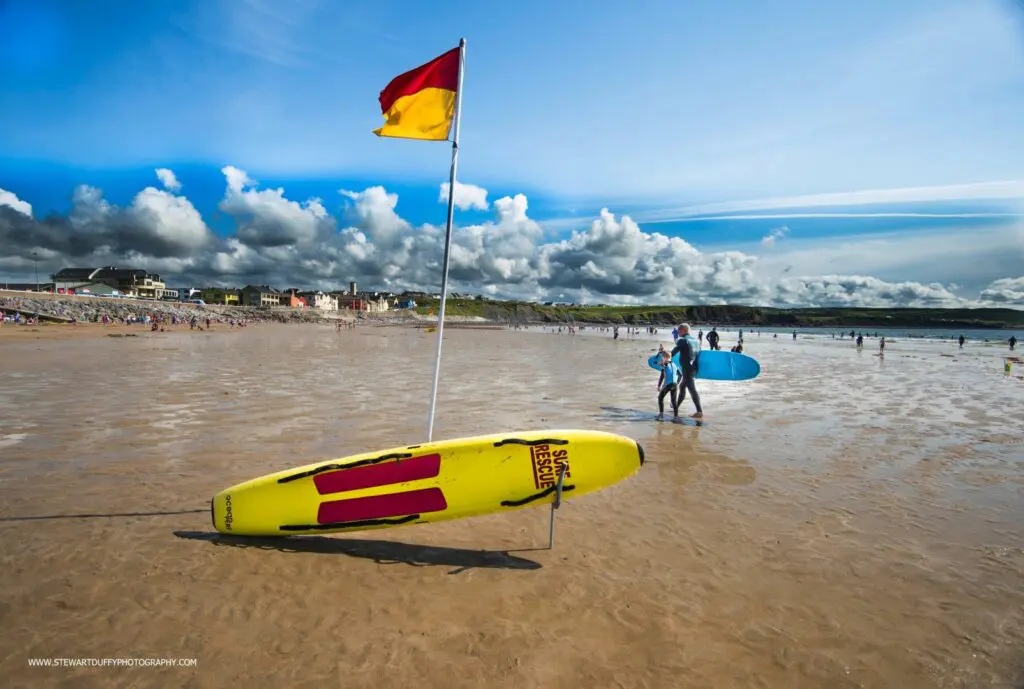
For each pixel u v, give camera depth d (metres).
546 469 4.94
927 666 3.28
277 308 135.88
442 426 9.85
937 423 10.44
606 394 14.19
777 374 20.17
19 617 3.62
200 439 8.62
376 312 186.00
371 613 3.77
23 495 5.98
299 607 3.82
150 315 81.00
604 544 4.96
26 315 60.56
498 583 4.21
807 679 3.16
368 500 4.91
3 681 2.98
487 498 4.93
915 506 5.93
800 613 3.84
